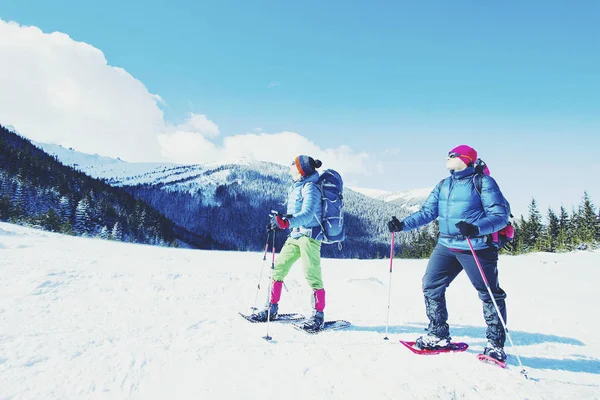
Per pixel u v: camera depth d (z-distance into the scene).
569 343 3.34
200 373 2.20
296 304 4.53
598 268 10.96
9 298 3.52
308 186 3.60
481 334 3.56
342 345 2.95
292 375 2.26
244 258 10.02
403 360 2.64
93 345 2.53
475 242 2.81
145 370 2.19
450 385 2.17
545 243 36.00
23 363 2.15
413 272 8.90
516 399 2.05
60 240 9.38
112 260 6.41
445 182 3.14
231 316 3.65
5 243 7.10
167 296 4.21
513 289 6.73
